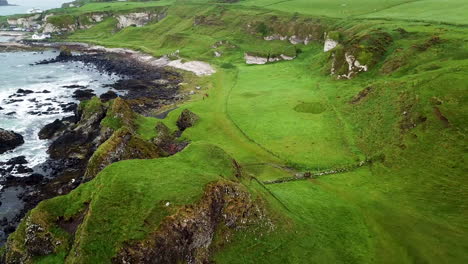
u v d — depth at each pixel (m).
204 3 181.75
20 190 43.97
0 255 27.91
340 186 39.59
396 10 110.12
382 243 30.48
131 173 27.58
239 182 30.39
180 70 109.06
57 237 25.14
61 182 45.12
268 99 70.75
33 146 57.16
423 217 33.56
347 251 29.02
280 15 132.62
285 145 50.72
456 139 40.88
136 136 44.25
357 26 95.75
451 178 37.28
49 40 173.38
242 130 56.78
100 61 126.44
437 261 28.48
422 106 46.81
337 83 72.81
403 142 44.44
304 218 31.83
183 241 24.12
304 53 107.12
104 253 22.59
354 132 52.25
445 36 69.12
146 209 24.36
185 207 24.75
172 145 52.81
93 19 193.75
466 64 53.50
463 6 96.62
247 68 101.31
